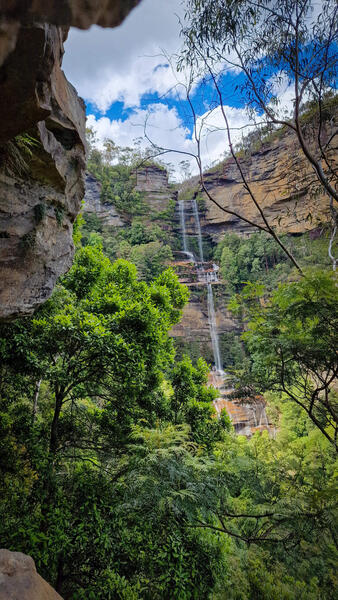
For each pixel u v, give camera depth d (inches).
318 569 143.2
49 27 72.5
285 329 154.9
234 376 188.9
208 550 197.6
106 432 274.4
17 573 45.1
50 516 186.7
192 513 167.6
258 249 1702.8
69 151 171.9
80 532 181.9
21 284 156.0
